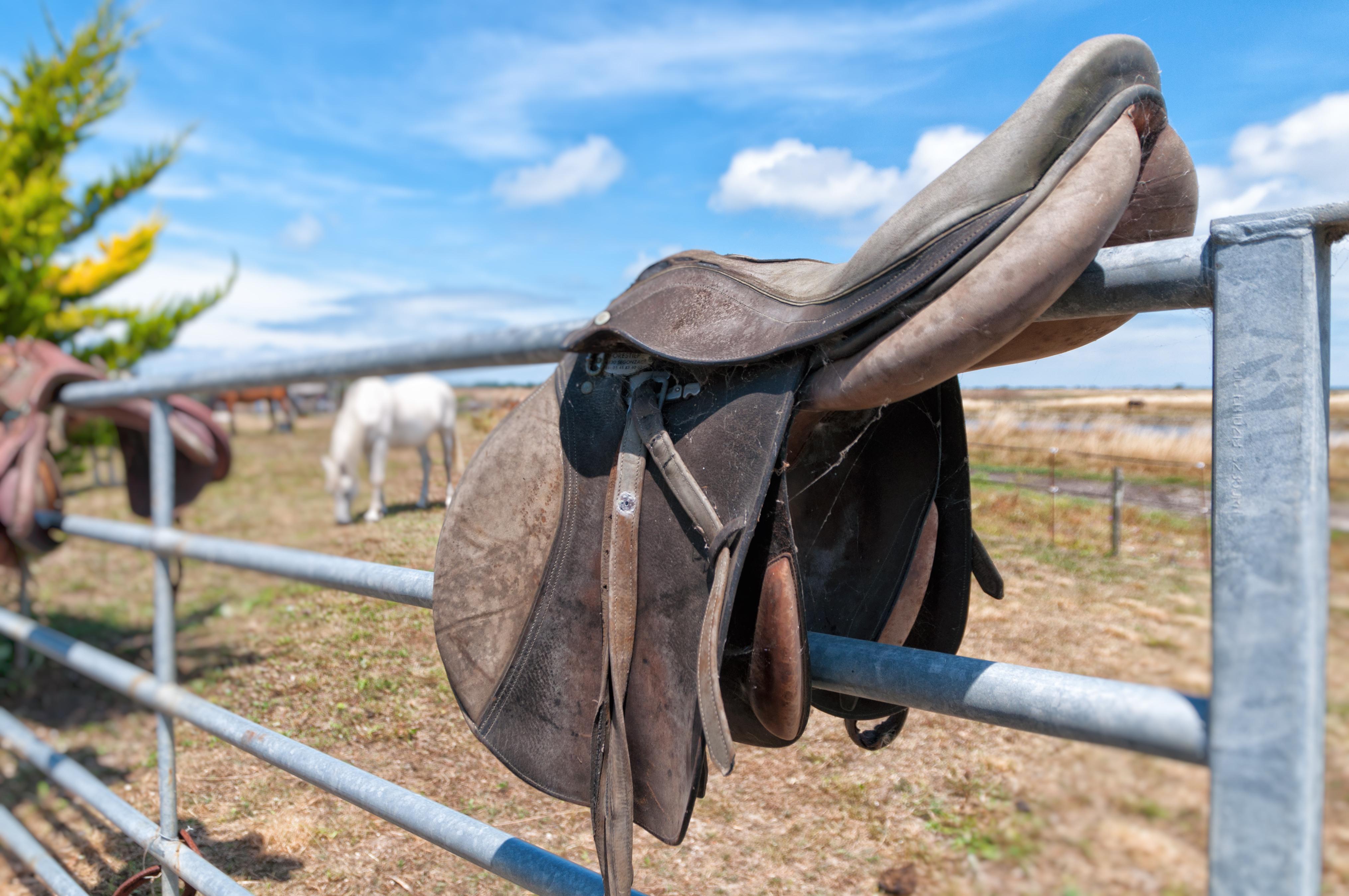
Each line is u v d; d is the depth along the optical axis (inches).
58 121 171.2
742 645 24.4
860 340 21.9
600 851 24.5
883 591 28.9
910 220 21.5
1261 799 17.4
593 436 29.6
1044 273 18.4
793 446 27.5
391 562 49.4
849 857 32.0
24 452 78.8
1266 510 17.8
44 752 67.7
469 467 33.8
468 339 39.9
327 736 44.2
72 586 148.6
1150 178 21.5
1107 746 20.0
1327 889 45.9
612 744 24.6
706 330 25.9
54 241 165.2
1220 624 18.3
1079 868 32.1
